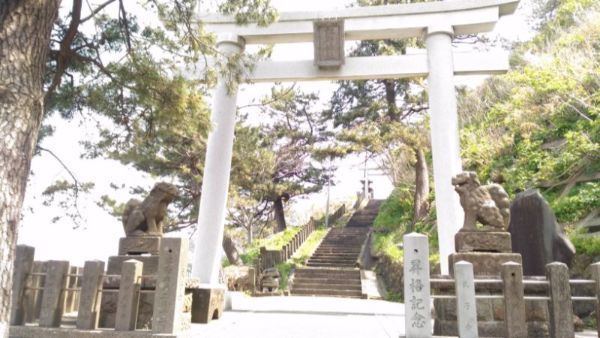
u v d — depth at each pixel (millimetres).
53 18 4844
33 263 5965
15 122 4258
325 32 11008
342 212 32531
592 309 7059
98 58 7820
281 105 22250
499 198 6621
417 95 18094
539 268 8055
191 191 19156
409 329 5070
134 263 5625
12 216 4109
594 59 11492
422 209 17969
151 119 8352
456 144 10367
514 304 5109
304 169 25250
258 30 11219
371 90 20766
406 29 11266
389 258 16656
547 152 12641
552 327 5113
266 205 26250
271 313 9117
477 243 6297
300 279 17031
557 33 16266
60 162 8352
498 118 15352
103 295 6094
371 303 12516
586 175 10852
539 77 11938
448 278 6039
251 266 17984
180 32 8172
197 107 8336
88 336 5324
